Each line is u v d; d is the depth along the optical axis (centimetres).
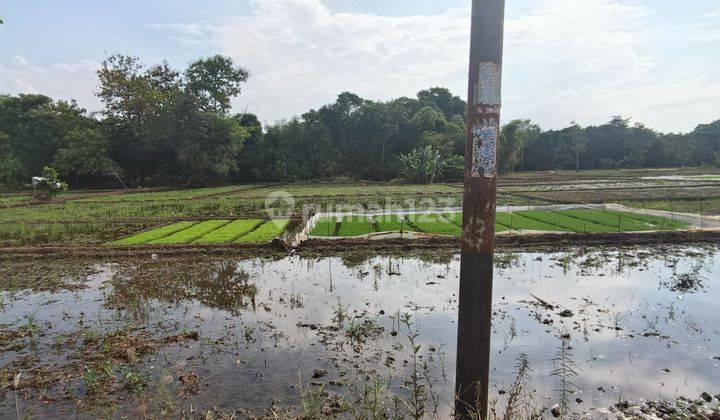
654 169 6300
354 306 832
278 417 473
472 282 377
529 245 1327
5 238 1664
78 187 4872
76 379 574
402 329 713
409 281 995
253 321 765
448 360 603
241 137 4975
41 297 930
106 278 1070
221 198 3170
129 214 2330
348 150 5875
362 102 5934
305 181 5416
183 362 612
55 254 1301
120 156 4881
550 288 921
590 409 489
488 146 357
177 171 5134
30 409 505
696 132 6944
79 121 4741
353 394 520
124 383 554
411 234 1494
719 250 1244
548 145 6975
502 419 459
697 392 519
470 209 369
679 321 734
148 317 797
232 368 593
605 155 7019
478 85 356
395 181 4950
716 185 3269
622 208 2072
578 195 2755
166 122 4403
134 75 4753
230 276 1069
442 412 482
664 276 1001
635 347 637
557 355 614
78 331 736
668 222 1630
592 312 779
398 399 480
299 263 1188
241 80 4912
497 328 709
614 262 1130
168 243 1423
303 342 671
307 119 5950
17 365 618
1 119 4750
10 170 4325
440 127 5681
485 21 351
